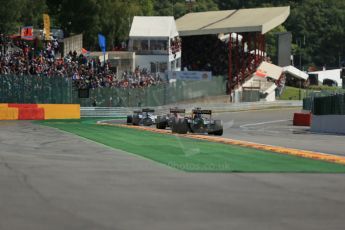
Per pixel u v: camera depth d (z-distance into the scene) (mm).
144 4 192500
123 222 12922
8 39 95062
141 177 20812
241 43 166250
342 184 20188
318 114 66125
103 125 67500
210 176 21547
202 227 12594
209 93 131000
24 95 79125
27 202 15242
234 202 15852
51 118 82000
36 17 149625
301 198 16812
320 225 13102
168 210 14477
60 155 29188
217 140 42281
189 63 157000
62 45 118562
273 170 24047
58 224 12594
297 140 46500
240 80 148125
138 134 49219
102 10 154625
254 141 44094
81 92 91250
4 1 127938
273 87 158625
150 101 106750
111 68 127375
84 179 19984
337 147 38812
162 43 137375
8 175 20766
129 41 138500
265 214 14219
